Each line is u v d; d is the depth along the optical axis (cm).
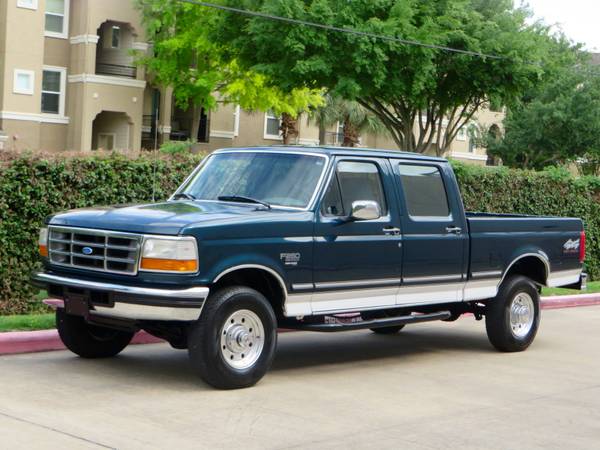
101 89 3912
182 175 1398
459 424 779
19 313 1259
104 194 1309
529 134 4650
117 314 829
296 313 905
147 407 775
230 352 855
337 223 932
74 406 765
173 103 4431
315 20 2689
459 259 1068
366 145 5078
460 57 2780
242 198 944
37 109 3731
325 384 920
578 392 937
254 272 884
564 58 3084
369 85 2800
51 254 896
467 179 1905
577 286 1268
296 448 679
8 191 1225
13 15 3634
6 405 755
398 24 2720
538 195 2055
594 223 2202
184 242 812
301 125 4628
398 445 702
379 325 980
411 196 1025
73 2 3903
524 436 750
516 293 1157
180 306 806
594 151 4628
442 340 1259
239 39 2873
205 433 705
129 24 3988
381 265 976
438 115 3108
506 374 1021
